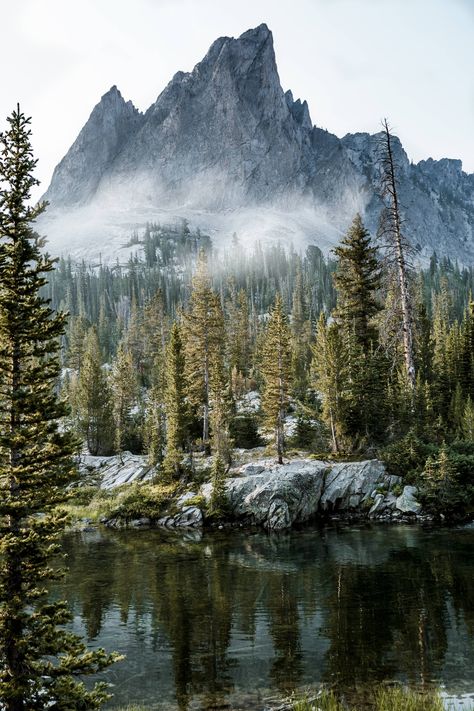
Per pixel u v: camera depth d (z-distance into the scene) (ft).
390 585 74.90
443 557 90.12
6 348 40.14
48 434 40.86
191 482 160.97
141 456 213.25
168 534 128.77
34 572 38.17
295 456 169.58
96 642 58.65
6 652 36.06
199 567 91.61
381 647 53.83
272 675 48.73
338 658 51.67
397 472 141.28
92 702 36.78
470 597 68.33
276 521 130.93
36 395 39.45
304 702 42.19
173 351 180.55
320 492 141.08
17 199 40.14
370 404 159.74
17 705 34.68
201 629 61.52
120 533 131.85
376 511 133.18
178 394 173.88
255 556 98.84
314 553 98.63
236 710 42.65
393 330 154.30
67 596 76.07
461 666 48.75
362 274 176.65
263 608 67.82
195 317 209.36
